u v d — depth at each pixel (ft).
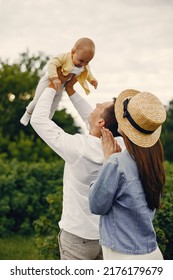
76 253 15.03
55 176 42.83
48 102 15.30
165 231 25.12
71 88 16.96
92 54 16.67
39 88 16.63
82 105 16.98
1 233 39.40
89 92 17.29
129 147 13.05
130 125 13.17
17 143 72.54
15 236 39.34
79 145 14.58
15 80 82.33
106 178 12.76
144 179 12.85
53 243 25.79
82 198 14.88
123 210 12.91
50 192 41.34
